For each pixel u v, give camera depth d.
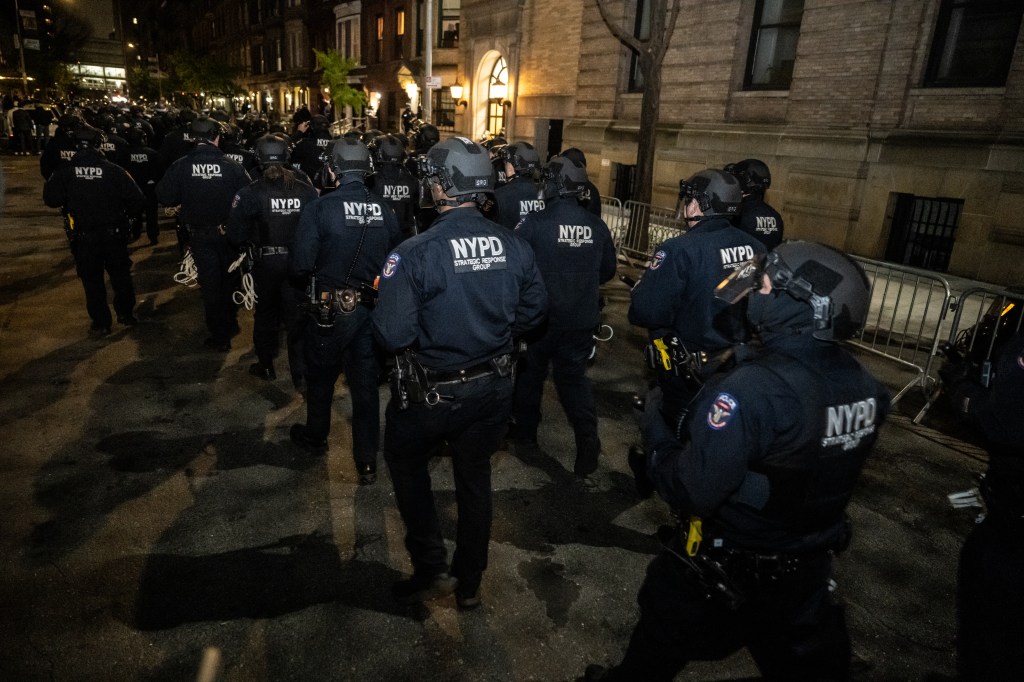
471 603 2.96
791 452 1.65
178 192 5.54
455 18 26.27
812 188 11.61
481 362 2.67
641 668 2.07
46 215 12.42
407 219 5.82
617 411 5.21
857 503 4.11
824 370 1.70
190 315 7.04
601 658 2.76
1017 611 2.17
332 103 29.64
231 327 6.15
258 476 4.00
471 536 2.84
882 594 3.27
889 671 2.78
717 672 2.73
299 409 4.94
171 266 9.12
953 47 9.96
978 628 2.25
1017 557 2.17
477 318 2.61
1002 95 9.30
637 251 10.73
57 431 4.42
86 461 4.07
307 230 3.69
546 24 19.02
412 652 2.74
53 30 54.94
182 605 2.92
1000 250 9.41
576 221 3.85
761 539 1.77
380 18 32.25
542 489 4.02
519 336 3.09
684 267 3.17
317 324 3.76
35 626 2.76
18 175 17.33
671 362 3.12
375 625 2.87
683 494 1.72
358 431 3.89
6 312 6.86
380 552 3.35
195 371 5.55
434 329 2.58
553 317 3.88
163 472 3.99
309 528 3.52
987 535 2.27
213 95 47.50
